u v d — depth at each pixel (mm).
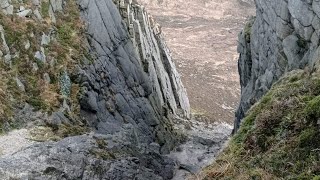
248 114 15781
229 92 86062
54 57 29516
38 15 31062
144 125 37812
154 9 148500
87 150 21297
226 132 59688
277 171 11578
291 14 26344
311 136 11680
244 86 41719
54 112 25766
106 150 22656
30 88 26594
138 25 47719
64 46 31359
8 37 27562
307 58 24797
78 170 19328
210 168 13219
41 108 25609
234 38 124375
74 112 28125
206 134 54844
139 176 22266
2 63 26172
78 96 29047
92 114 29844
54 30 31594
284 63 27984
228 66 102250
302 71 18734
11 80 25828
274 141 12680
